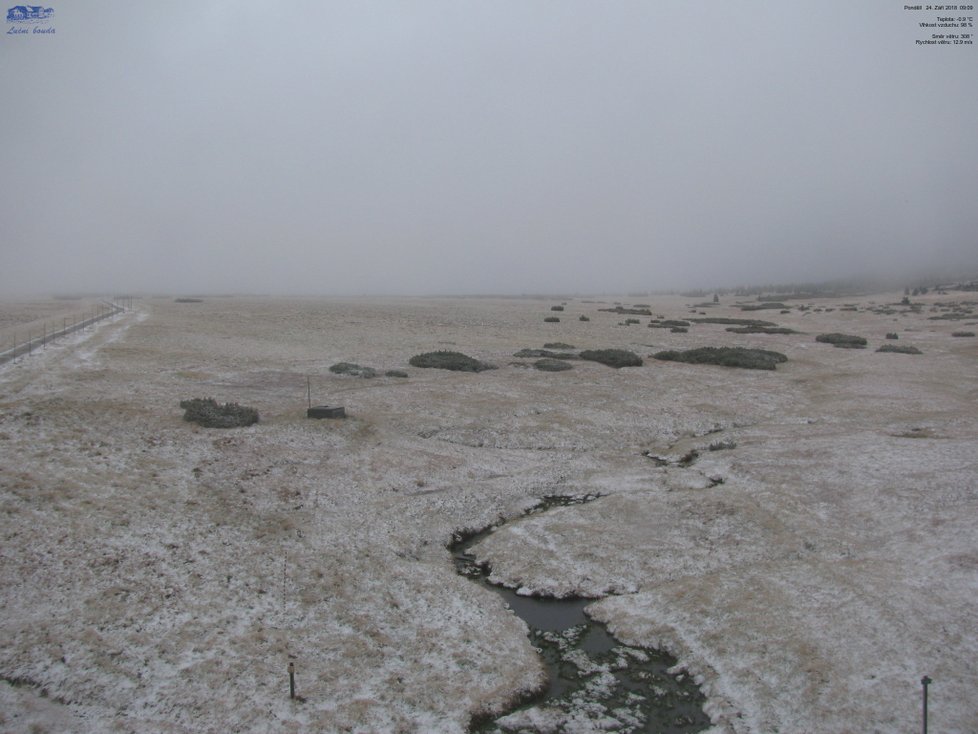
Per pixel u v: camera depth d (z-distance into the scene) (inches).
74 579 637.9
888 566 706.8
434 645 584.1
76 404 1131.3
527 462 1099.9
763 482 976.3
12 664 518.6
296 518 810.8
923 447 1091.3
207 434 1065.5
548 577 720.3
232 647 557.9
